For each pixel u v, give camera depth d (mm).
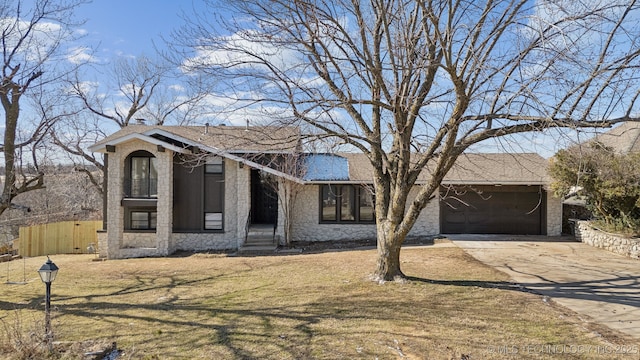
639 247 12633
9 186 10125
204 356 5539
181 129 18422
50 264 6207
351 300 8102
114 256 16516
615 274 10484
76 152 26750
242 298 8648
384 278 9602
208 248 17297
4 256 17766
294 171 16578
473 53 7176
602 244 14625
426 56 7992
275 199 20016
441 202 18500
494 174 18141
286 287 9477
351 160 20156
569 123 6781
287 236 17266
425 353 5496
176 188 17312
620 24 6688
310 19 8547
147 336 6422
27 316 7812
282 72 8367
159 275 11734
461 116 7773
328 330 6422
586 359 5289
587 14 6711
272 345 5867
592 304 7785
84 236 21078
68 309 8188
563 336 6102
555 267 11398
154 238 17266
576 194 16250
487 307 7535
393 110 8375
